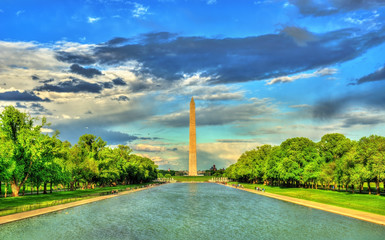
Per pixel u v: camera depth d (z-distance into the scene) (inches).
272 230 1622.8
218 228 1672.0
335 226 1712.6
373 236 1467.8
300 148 4320.9
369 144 2928.2
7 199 2506.2
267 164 5083.7
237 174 7436.0
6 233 1430.9
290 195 3690.9
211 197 3693.4
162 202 3046.3
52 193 3408.0
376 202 2437.3
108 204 2743.6
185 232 1563.7
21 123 2930.6
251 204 2869.1
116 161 5541.3
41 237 1376.7
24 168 2812.5
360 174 2810.0
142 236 1462.8
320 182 4146.2
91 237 1411.2
